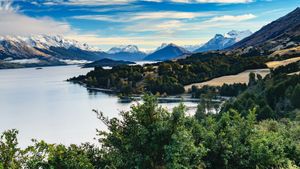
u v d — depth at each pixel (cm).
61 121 17075
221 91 19200
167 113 1476
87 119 17238
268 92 10831
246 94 10300
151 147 1398
